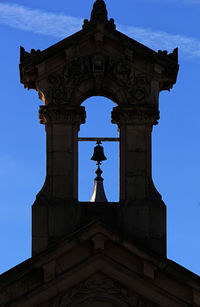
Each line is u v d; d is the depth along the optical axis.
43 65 30.64
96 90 31.33
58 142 30.28
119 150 30.88
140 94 30.67
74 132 30.48
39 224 29.56
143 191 29.98
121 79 30.73
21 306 27.17
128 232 29.56
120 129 30.67
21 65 30.84
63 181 30.00
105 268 27.72
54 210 29.62
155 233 29.56
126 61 30.92
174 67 31.02
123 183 30.23
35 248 29.41
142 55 30.77
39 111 30.75
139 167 30.19
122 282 27.62
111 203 30.48
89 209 30.34
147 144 30.41
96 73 30.61
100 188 34.53
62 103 30.45
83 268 27.66
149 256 27.62
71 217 29.62
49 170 30.22
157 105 30.72
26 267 27.36
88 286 27.55
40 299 27.31
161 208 29.72
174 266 27.62
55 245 27.61
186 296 27.61
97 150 34.66
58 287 27.45
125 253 27.91
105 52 31.06
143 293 27.55
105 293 27.55
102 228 27.72
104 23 31.00
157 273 27.75
